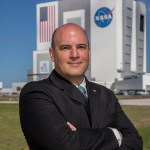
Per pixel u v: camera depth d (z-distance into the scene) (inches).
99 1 6515.8
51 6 6943.9
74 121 108.7
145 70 7062.0
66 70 113.4
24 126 109.2
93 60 6579.7
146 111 1087.6
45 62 6633.9
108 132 108.1
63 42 114.1
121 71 6427.2
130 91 5541.3
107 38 6491.1
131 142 115.7
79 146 102.4
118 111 125.0
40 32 6988.2
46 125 104.5
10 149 418.6
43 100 108.6
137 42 6840.6
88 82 120.8
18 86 6766.7
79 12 6697.8
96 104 115.8
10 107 1380.4
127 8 6589.6
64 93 111.2
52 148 103.2
